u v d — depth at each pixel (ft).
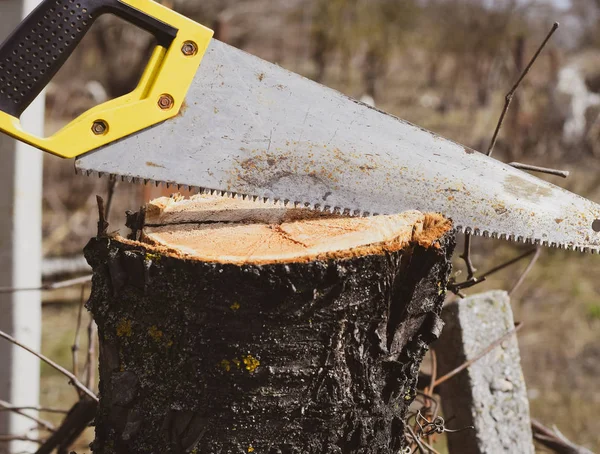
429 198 6.34
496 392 8.54
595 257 22.80
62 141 5.82
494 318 8.73
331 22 39.63
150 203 6.30
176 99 5.98
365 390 5.70
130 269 5.49
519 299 19.72
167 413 5.58
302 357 5.49
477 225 6.38
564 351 17.28
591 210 6.49
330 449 5.67
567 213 6.45
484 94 38.52
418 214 6.13
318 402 5.57
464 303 8.65
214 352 5.44
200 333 5.42
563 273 21.39
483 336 8.62
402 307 5.82
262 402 5.51
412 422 9.63
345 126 6.29
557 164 28.55
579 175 27.43
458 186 6.36
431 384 8.03
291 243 5.64
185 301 5.40
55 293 17.90
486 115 37.06
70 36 5.91
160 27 5.93
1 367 9.91
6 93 5.85
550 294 20.12
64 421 7.55
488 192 6.38
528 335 17.98
